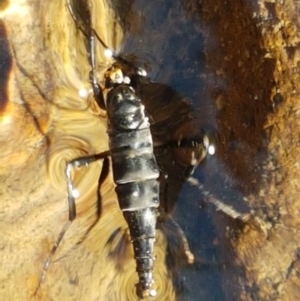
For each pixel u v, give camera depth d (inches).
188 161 3.3
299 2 3.0
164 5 3.3
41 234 3.3
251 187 3.1
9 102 3.2
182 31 3.3
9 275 3.2
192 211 3.3
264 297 3.1
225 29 3.2
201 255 3.3
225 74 3.2
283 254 3.1
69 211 3.3
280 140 3.0
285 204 3.1
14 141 3.2
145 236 3.3
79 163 3.3
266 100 3.1
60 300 3.3
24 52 3.2
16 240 3.3
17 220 3.3
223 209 3.2
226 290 3.2
